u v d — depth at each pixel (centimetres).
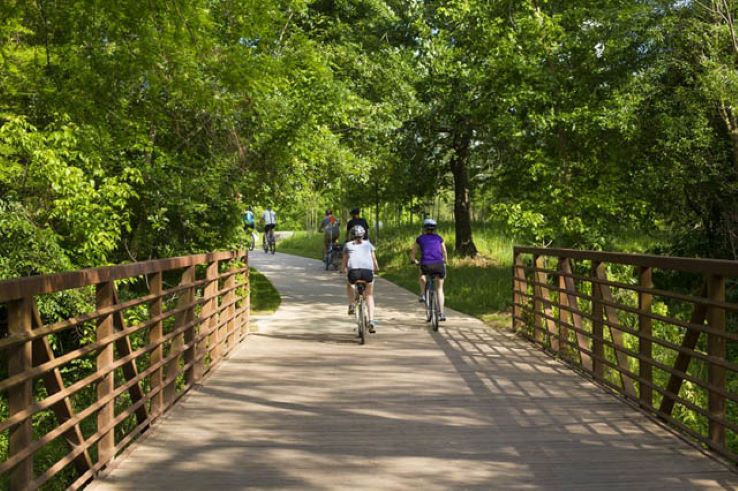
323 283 2203
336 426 620
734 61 1377
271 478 481
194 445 561
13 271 1130
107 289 519
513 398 729
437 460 523
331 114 1427
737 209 1559
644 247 2111
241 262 1229
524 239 1681
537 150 1434
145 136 1210
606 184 1430
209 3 1066
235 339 1088
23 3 888
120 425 838
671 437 586
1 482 836
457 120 2127
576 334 899
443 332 1244
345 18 2064
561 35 1389
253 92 1152
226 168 1395
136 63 958
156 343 638
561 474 491
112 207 1241
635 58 1452
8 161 1141
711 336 540
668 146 1384
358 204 3155
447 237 3061
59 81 1008
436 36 1728
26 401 376
